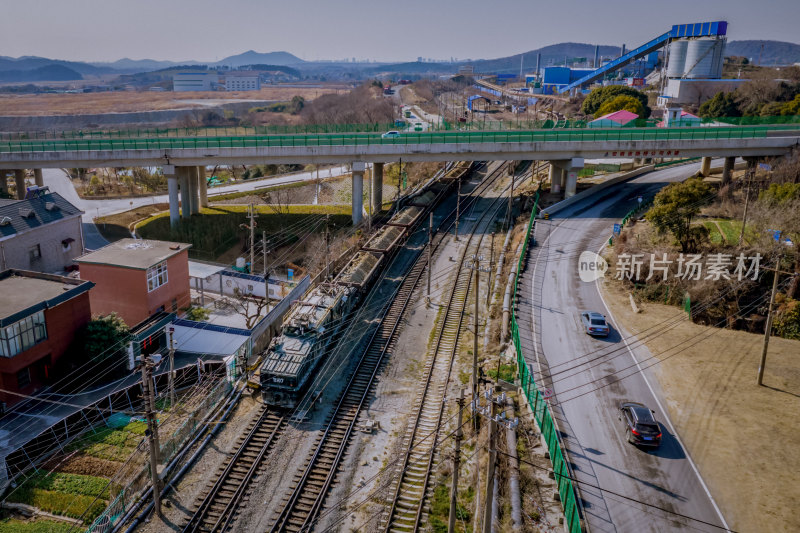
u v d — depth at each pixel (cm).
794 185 5803
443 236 7000
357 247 6353
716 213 6156
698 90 14388
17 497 3119
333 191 9475
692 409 3522
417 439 3494
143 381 2878
